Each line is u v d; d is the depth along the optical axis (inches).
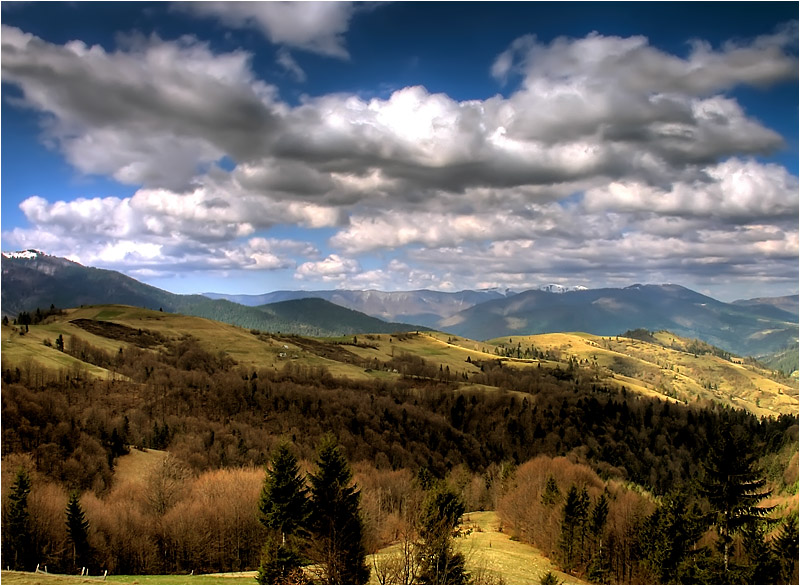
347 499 1759.4
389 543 2662.4
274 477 2000.5
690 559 2156.7
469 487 5280.5
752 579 2004.2
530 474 4269.2
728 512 1958.7
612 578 2815.0
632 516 3115.2
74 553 2812.5
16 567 2699.3
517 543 3481.8
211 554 3029.0
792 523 2304.4
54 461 3961.6
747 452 1964.8
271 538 1846.7
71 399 5777.6
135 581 1731.1
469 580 1631.4
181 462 4409.5
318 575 1668.3
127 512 3211.1
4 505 2763.3
